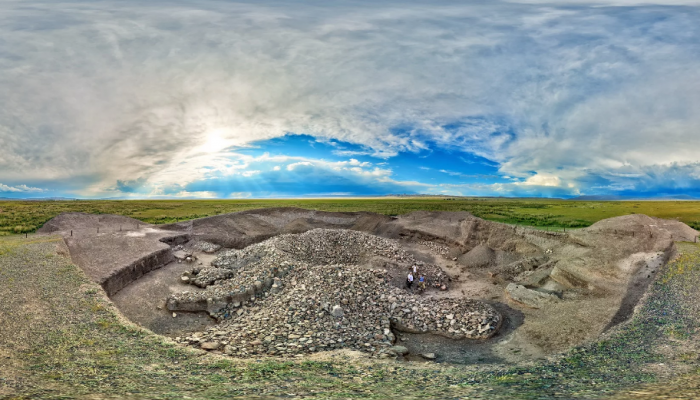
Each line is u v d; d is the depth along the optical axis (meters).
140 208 90.25
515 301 26.11
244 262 32.47
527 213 67.88
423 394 9.92
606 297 23.70
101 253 31.39
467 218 47.09
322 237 38.34
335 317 20.91
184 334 20.41
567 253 32.66
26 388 9.53
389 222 52.50
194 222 50.16
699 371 11.44
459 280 32.50
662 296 20.53
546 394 9.52
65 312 18.02
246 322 20.94
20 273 22.81
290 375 12.49
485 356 18.09
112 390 9.67
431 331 20.86
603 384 10.43
